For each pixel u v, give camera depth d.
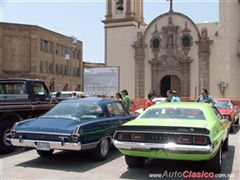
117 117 10.95
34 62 54.66
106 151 10.16
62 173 8.52
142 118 9.00
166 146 7.71
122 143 8.12
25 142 9.30
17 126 9.54
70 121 9.44
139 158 9.02
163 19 39.47
